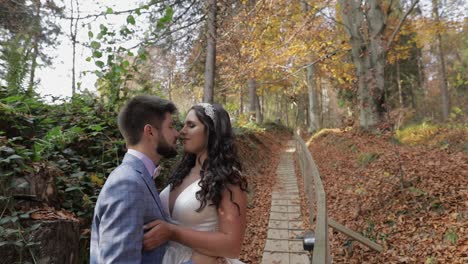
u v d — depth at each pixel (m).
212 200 1.73
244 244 5.88
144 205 1.48
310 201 6.08
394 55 17.72
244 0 10.10
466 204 5.43
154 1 8.01
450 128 11.61
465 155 7.85
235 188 1.79
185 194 1.84
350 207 6.83
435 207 5.68
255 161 11.89
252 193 8.66
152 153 1.67
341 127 15.44
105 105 5.29
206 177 1.77
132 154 1.63
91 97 5.40
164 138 1.69
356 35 13.59
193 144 1.91
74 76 7.79
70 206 2.93
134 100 1.70
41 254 2.21
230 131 1.92
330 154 12.43
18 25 8.88
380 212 6.18
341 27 16.55
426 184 6.46
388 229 5.61
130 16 5.27
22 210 2.41
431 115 29.92
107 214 1.41
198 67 10.38
